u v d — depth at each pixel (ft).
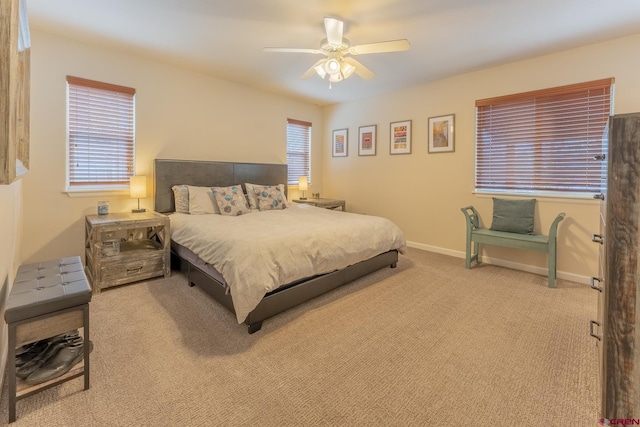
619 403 3.30
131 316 7.60
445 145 13.79
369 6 7.85
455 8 7.91
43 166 9.89
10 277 6.33
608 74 9.72
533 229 11.27
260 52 10.94
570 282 10.46
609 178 3.24
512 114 11.84
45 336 4.62
